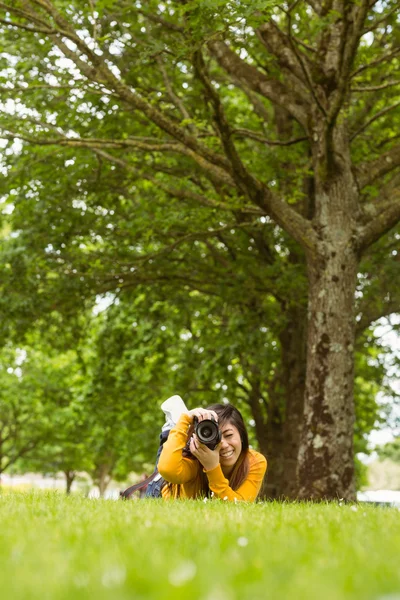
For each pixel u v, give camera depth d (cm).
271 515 430
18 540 278
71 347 2027
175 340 2069
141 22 1346
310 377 1252
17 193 1579
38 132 1373
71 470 4103
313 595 144
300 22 1461
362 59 1220
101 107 1398
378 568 205
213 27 968
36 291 1722
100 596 146
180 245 1703
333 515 444
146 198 1577
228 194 1501
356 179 1293
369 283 1725
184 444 619
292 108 1353
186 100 1511
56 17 1113
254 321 1684
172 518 382
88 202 1645
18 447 3844
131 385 2152
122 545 262
